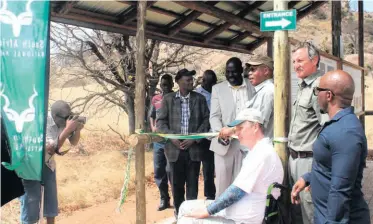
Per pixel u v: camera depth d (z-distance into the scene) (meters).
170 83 6.41
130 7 4.85
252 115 3.13
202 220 3.15
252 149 3.08
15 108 3.12
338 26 6.75
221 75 13.76
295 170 3.35
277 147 3.44
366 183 6.96
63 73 10.50
